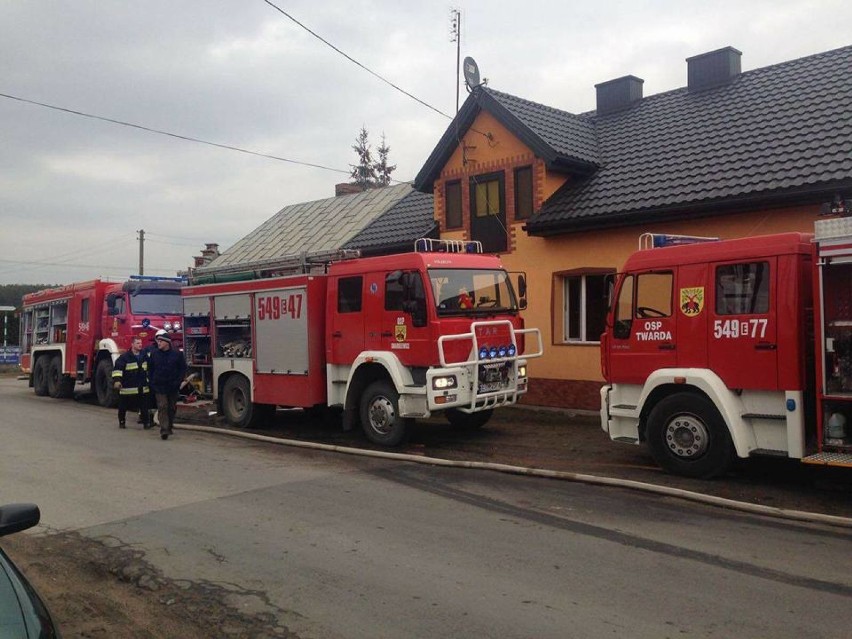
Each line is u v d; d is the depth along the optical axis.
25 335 22.08
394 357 10.77
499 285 11.55
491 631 4.61
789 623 4.68
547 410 14.34
